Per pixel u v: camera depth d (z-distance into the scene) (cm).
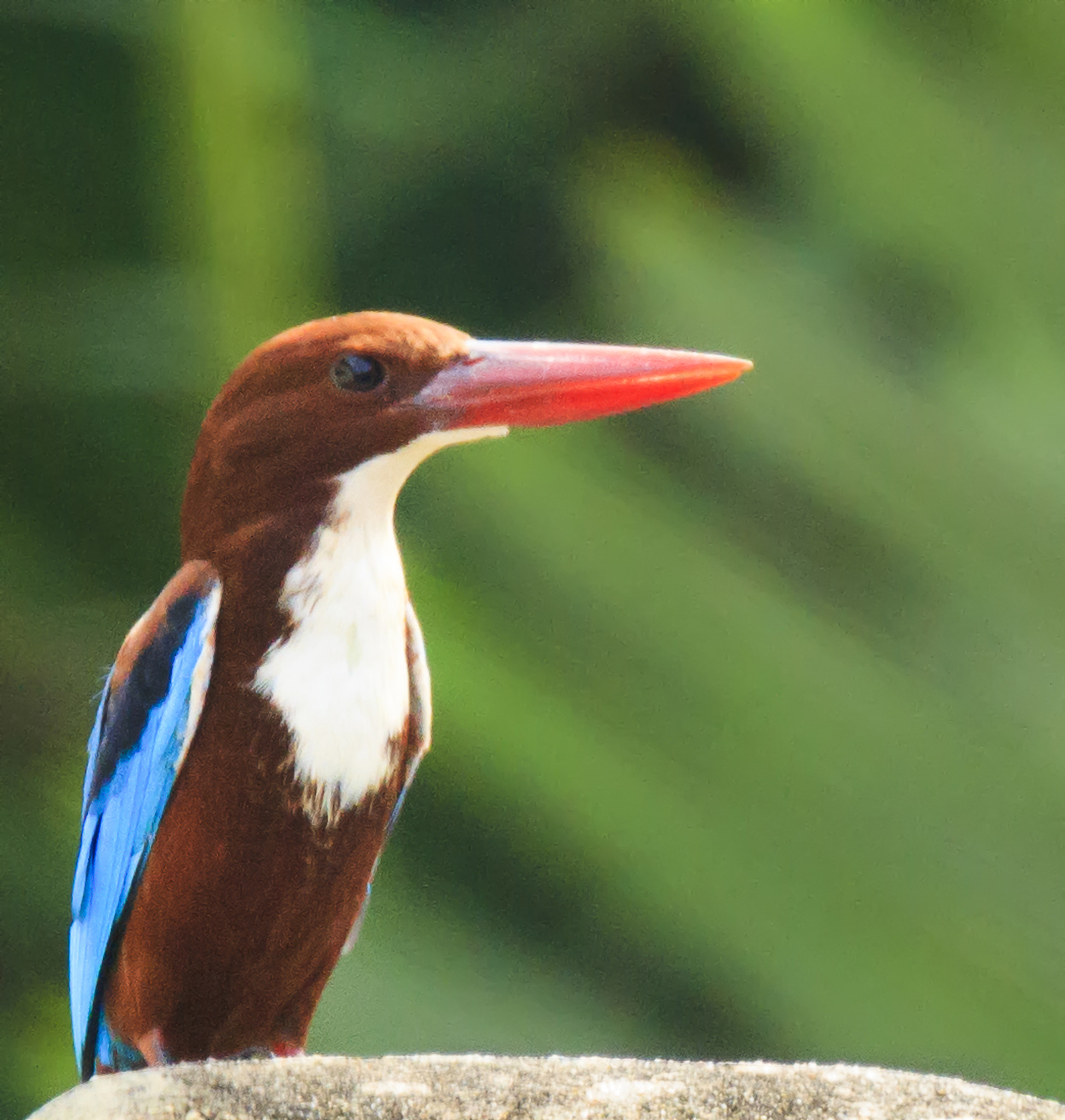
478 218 1608
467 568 988
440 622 968
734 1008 940
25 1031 1152
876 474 992
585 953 973
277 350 724
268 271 1305
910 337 1101
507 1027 977
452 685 951
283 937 729
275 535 715
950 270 1109
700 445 1006
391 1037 972
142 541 1312
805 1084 573
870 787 935
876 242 1119
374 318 738
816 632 955
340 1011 973
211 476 727
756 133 1265
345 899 737
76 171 1412
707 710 944
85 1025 756
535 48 1566
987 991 915
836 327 1069
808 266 1120
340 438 718
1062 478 995
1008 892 926
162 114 1356
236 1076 572
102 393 1320
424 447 734
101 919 745
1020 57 1151
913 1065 914
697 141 1405
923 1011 916
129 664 750
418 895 998
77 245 1402
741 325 1030
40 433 1322
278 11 1379
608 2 1516
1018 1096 580
